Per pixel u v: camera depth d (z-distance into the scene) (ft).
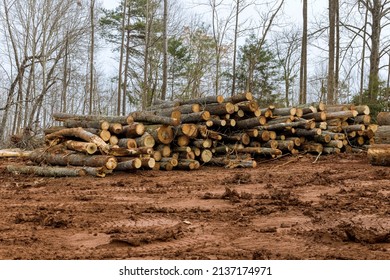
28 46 142.31
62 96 172.45
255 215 32.89
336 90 119.14
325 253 23.12
